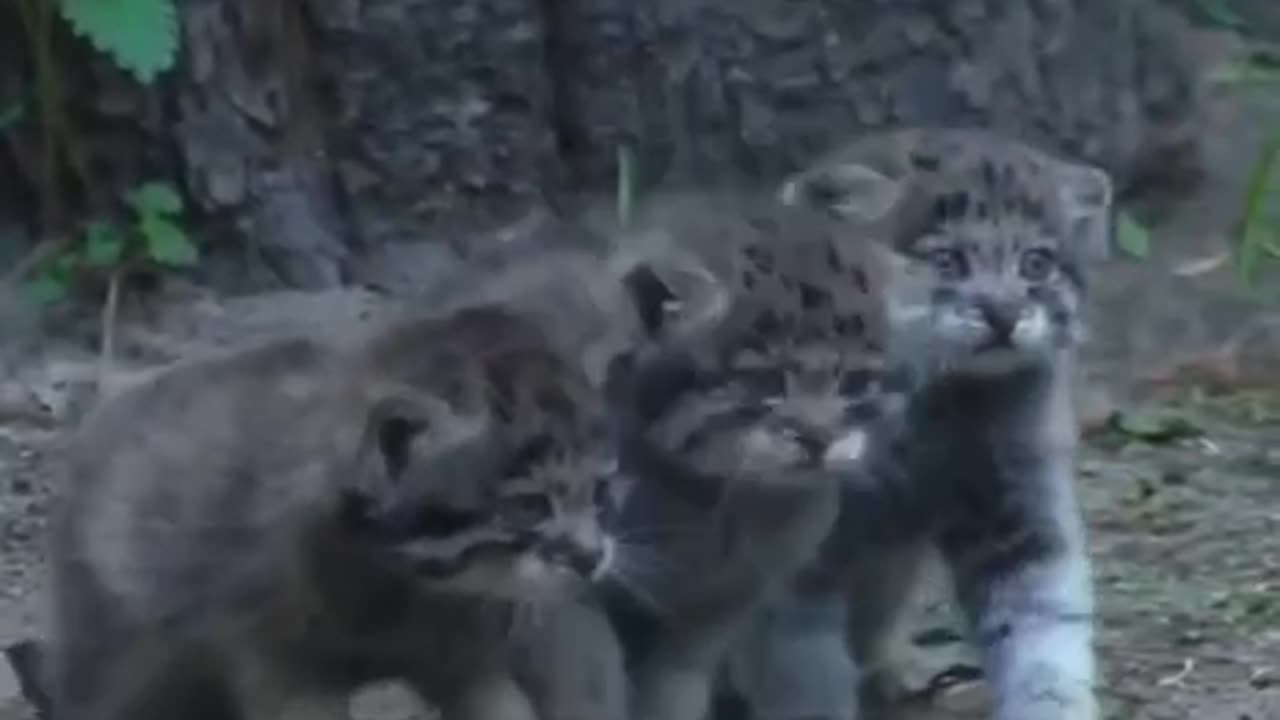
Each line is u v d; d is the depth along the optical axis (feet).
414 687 33.68
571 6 59.26
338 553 32.12
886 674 39.01
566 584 32.09
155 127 57.16
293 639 32.83
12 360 53.11
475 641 32.78
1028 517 38.24
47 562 36.32
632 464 34.12
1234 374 53.42
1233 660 40.70
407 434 31.65
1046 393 38.14
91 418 35.01
